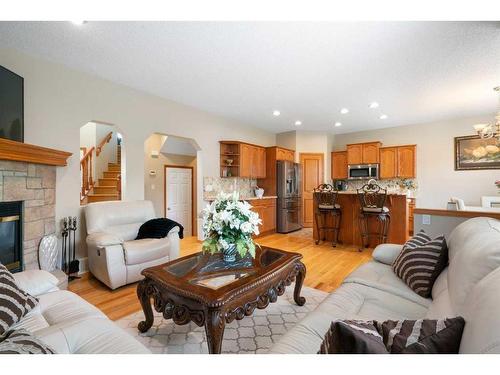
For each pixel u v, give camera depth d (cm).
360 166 626
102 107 338
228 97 411
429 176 562
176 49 262
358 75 322
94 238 269
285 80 339
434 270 156
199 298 140
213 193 511
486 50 259
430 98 409
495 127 360
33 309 138
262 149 607
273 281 183
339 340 64
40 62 282
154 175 539
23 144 225
